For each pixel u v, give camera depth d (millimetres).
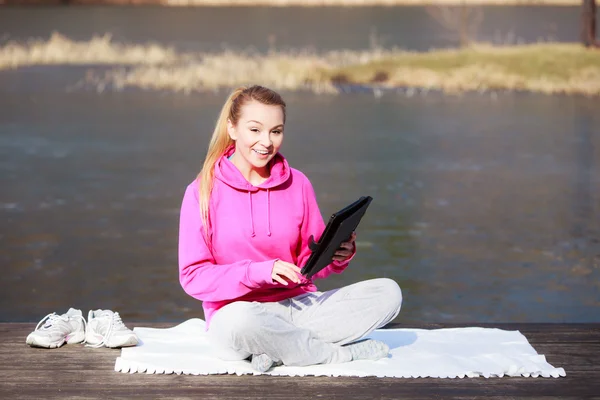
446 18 60000
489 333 4484
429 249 8672
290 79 25469
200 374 3928
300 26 57906
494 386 3818
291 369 3961
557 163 13719
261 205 4062
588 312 6801
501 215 10141
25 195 11461
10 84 25688
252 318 3885
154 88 24938
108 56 32812
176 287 7582
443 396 3711
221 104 21625
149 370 3953
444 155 14531
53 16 65250
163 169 13422
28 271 8000
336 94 23562
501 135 16656
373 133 17000
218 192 4062
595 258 8305
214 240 4059
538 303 7023
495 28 50781
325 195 11312
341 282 7656
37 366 4031
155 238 9219
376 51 30891
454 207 10594
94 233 9406
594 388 3805
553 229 9453
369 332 4117
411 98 22688
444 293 7293
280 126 3973
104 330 4289
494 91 23906
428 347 4281
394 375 3906
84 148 15422
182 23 61812
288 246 4086
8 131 17422
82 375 3926
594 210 10359
